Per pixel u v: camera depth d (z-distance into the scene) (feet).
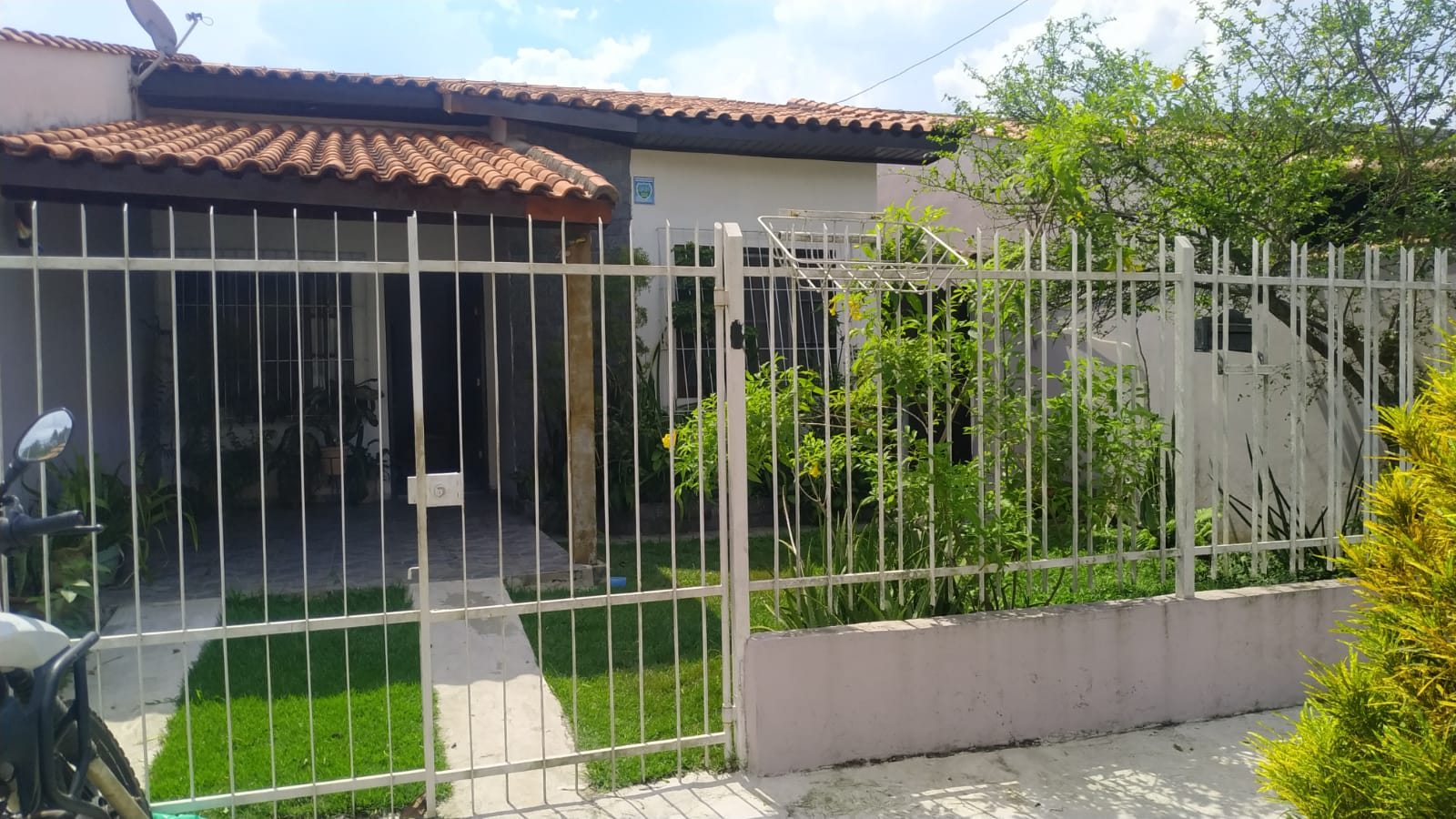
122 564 21.35
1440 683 8.68
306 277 31.55
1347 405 20.30
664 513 28.53
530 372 30.17
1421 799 8.25
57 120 23.16
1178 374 15.12
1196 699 15.02
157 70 27.86
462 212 21.18
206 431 30.58
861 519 21.42
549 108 29.22
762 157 33.09
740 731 13.23
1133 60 21.36
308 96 29.30
